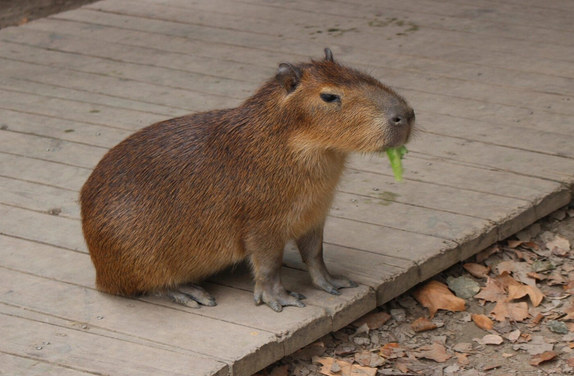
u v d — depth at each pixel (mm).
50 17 12320
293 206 5672
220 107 9242
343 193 7523
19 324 5762
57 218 7176
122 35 11547
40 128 8859
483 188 7539
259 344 5504
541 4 12203
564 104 9125
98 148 8414
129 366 5312
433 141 8406
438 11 12078
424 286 6727
